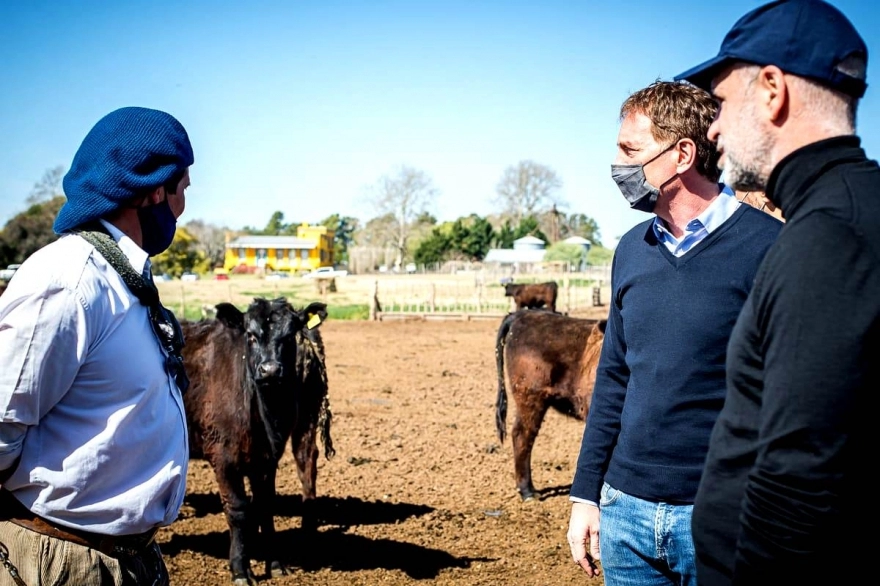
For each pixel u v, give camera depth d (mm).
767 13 1975
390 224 104688
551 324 8031
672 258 2877
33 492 2410
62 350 2311
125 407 2465
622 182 2947
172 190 2734
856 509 1713
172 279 68500
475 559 6195
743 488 1986
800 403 1677
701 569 2137
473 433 10617
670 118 2834
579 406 7812
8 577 2438
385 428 10828
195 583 5742
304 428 6680
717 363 2766
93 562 2459
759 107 1975
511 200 109688
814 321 1686
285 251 110312
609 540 3008
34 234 52469
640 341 2910
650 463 2850
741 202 2889
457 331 24891
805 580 1758
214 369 5848
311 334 6984
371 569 6008
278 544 6543
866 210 1733
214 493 8008
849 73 1877
